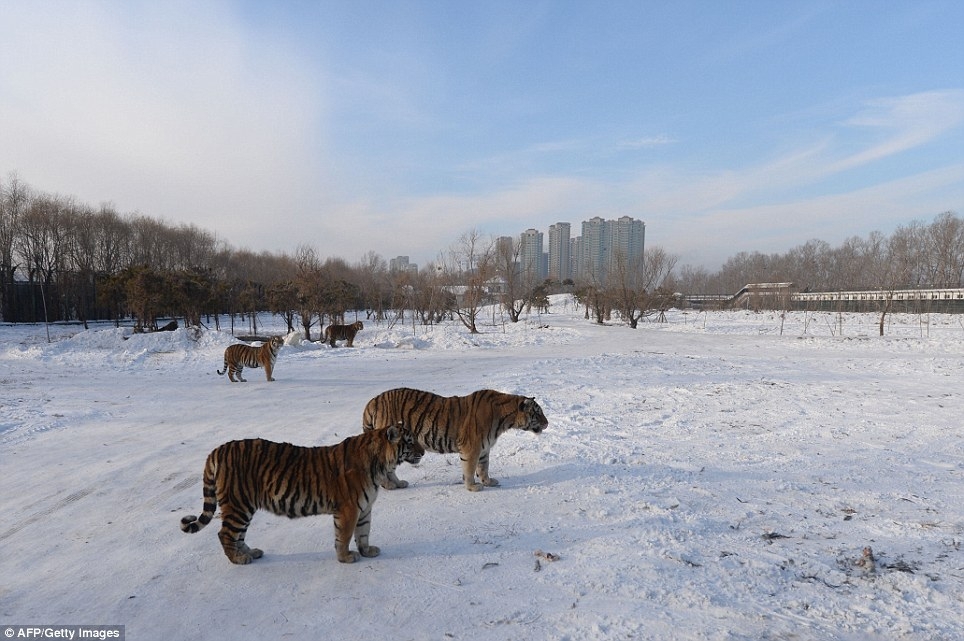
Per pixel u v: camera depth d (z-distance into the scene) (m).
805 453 8.16
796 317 50.53
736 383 14.84
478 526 5.62
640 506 6.04
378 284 51.75
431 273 46.75
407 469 7.65
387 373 17.47
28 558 5.05
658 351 24.38
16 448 8.85
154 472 7.60
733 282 99.19
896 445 8.56
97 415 11.32
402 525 5.70
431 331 32.84
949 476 7.03
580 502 6.23
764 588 4.27
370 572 4.70
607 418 10.59
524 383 14.70
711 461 7.79
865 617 3.86
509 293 48.12
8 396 13.36
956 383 14.73
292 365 19.88
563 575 4.54
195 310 34.03
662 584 4.33
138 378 16.78
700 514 5.82
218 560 4.98
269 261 81.00
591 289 52.41
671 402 12.21
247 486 4.76
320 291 33.28
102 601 4.29
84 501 6.52
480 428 6.54
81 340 24.09
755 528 5.45
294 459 4.74
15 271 46.62
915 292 48.06
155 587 4.50
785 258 96.81
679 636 3.65
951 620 3.79
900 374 16.70
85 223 49.12
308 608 4.14
